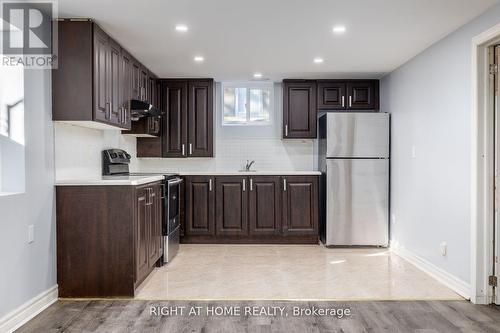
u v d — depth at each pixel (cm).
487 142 292
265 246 494
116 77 354
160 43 362
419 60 397
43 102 286
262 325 253
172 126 524
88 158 373
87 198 304
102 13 287
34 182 274
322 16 295
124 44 364
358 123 481
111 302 295
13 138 261
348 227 483
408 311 278
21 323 256
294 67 460
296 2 269
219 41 357
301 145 556
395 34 338
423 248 386
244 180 504
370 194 482
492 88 293
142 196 330
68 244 303
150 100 480
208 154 525
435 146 361
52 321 260
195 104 524
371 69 469
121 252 304
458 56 320
